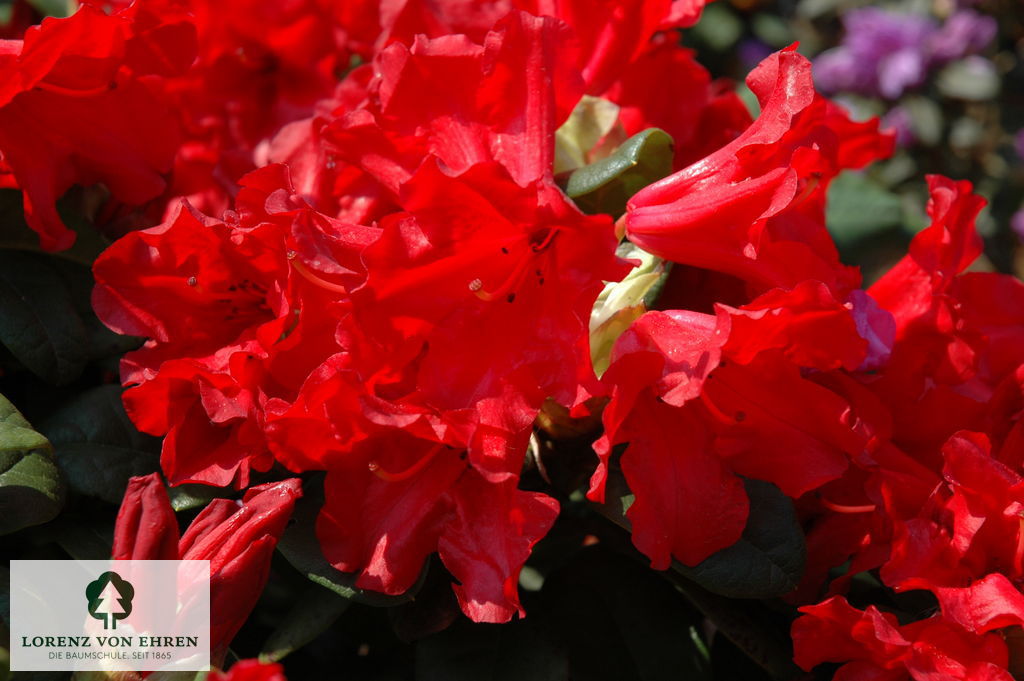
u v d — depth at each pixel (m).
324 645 0.60
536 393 0.49
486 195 0.48
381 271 0.49
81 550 0.52
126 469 0.54
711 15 1.15
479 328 0.50
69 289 0.56
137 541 0.48
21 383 0.56
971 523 0.50
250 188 0.51
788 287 0.50
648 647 0.56
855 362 0.49
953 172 1.22
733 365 0.51
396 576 0.50
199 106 0.60
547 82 0.50
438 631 0.53
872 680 0.50
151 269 0.52
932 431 0.54
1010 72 1.25
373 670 0.56
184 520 0.54
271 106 0.61
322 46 0.60
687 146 0.58
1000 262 1.24
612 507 0.51
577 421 0.51
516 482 0.49
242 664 0.46
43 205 0.54
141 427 0.52
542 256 0.50
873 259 0.67
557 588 0.57
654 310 0.52
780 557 0.51
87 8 0.52
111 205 0.58
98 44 0.53
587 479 0.54
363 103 0.54
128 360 0.53
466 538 0.50
